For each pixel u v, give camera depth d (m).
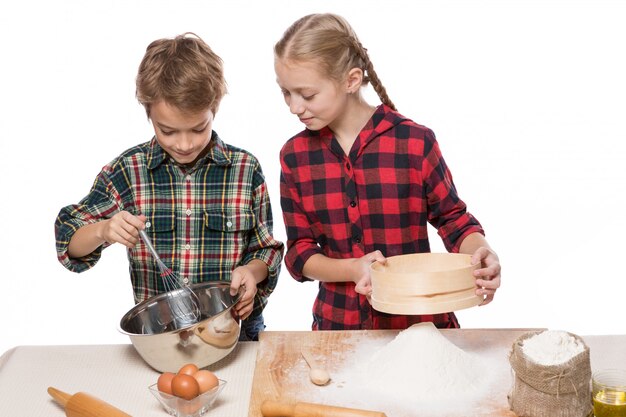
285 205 2.26
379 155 2.17
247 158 2.20
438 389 1.69
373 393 1.70
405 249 2.23
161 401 1.66
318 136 2.20
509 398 1.63
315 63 1.95
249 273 1.97
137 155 2.17
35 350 1.98
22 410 1.69
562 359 1.56
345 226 2.22
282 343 1.94
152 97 1.87
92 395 1.64
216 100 1.98
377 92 2.20
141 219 1.90
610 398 1.54
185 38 2.01
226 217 2.17
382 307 1.79
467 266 1.77
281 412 1.61
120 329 1.81
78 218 2.09
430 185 2.18
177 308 1.95
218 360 1.85
